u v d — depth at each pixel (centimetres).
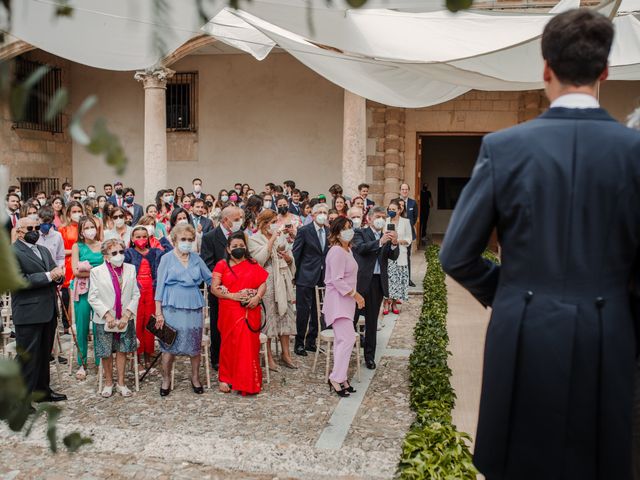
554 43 190
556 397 178
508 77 721
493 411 188
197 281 754
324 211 923
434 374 744
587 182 180
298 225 1144
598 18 189
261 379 769
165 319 745
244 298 745
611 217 179
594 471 182
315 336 963
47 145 1978
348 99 1523
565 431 180
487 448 189
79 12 522
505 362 184
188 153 2042
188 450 572
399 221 1189
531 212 182
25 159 1889
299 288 934
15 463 551
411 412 700
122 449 578
